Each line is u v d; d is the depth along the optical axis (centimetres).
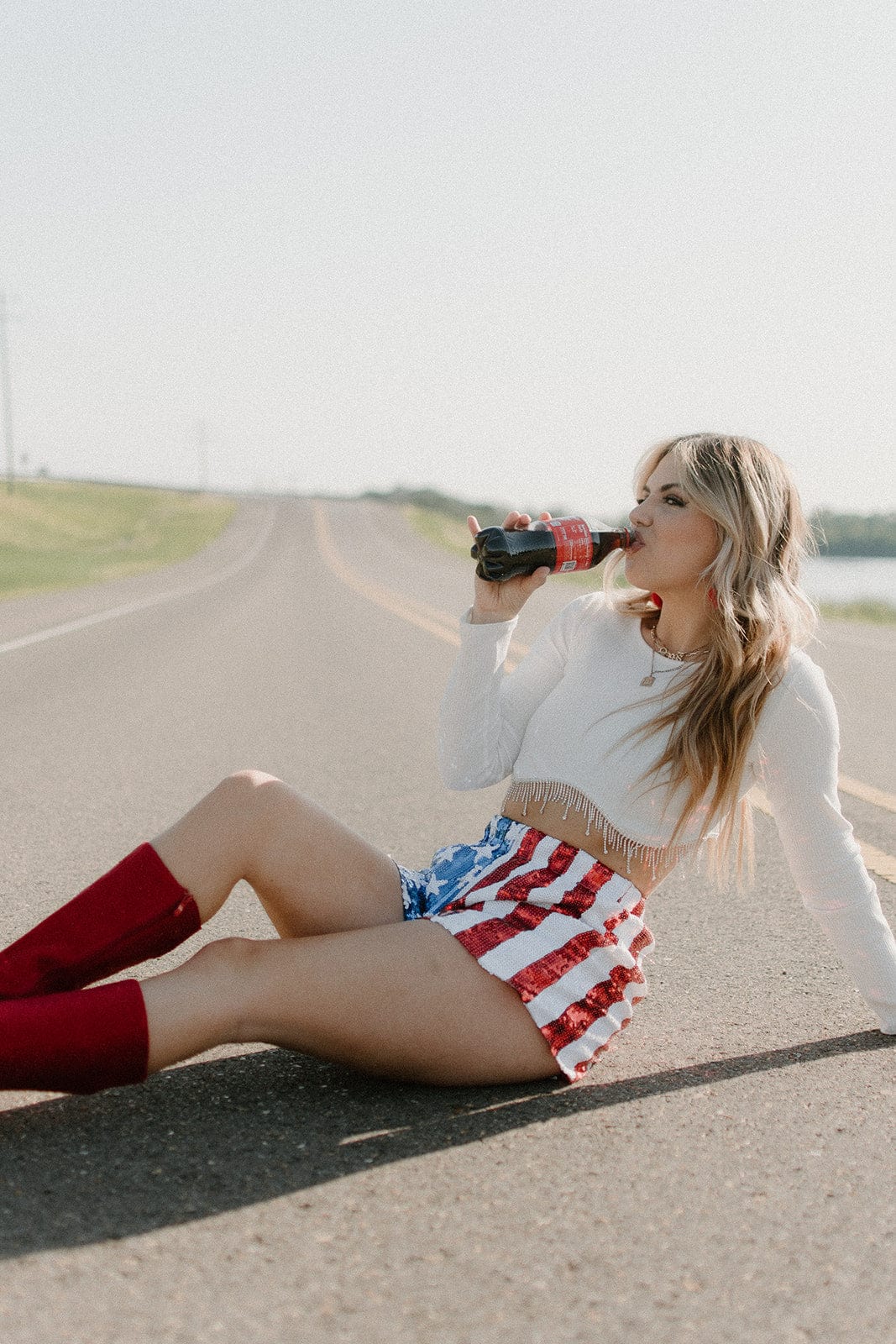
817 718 227
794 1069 234
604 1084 225
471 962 207
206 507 8919
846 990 283
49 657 1099
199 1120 203
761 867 407
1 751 613
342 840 217
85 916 199
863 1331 148
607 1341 144
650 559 224
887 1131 207
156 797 506
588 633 238
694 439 225
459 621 229
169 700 829
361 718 759
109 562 3916
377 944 203
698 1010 269
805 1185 186
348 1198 177
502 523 230
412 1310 149
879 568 6788
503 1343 143
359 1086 220
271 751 631
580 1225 172
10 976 196
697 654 226
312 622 1616
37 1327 142
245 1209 173
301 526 7388
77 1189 177
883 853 420
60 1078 186
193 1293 151
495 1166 189
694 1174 188
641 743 222
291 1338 142
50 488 9262
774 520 221
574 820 224
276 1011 197
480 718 229
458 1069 211
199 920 208
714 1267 162
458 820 477
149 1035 187
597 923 222
